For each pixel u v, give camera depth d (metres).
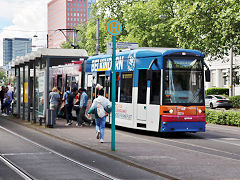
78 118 19.27
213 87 53.97
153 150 11.26
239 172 8.11
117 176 7.92
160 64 14.96
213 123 22.70
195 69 15.22
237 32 23.44
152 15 39.62
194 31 25.62
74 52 20.66
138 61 16.12
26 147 12.10
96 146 11.89
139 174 8.13
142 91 15.79
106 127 19.02
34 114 19.84
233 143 13.80
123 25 48.41
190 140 14.55
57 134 15.16
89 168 8.73
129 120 16.48
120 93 17.33
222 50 27.12
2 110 28.19
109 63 18.23
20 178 7.66
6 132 16.44
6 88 28.27
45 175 7.95
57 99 19.50
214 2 24.03
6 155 10.51
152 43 39.06
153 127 15.10
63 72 24.11
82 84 21.03
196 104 15.14
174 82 14.93
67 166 8.99
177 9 26.53
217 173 8.00
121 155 10.18
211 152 11.39
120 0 50.00
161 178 7.73
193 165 8.89
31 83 22.12
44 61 18.92
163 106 14.78
